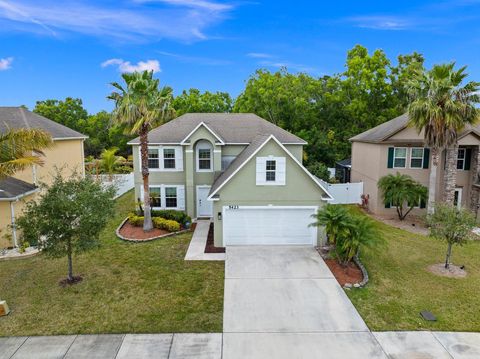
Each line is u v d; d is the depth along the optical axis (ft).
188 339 30.01
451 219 44.29
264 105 134.72
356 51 125.70
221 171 72.74
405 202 76.18
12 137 42.09
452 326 32.37
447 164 65.05
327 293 38.78
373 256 50.24
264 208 54.29
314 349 28.81
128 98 54.44
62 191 38.22
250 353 28.19
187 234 61.41
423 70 63.41
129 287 40.04
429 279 42.78
